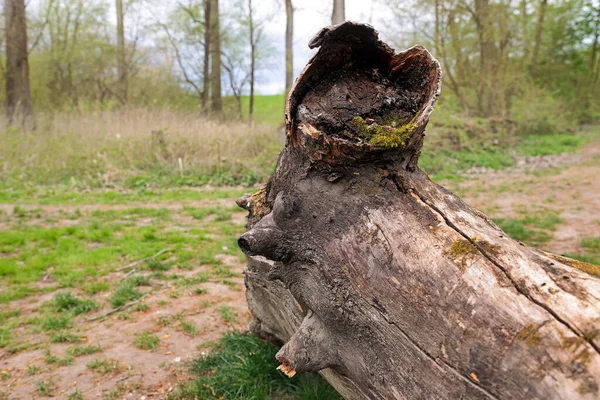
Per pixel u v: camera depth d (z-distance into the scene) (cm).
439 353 177
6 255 731
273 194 275
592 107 3350
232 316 520
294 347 230
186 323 499
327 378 278
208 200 1136
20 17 1986
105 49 2848
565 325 154
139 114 1742
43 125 1652
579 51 3641
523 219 905
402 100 223
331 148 211
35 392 388
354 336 214
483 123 1959
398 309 192
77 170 1349
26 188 1217
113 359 437
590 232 812
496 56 2378
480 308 169
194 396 376
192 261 704
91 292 591
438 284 182
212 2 2866
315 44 222
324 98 230
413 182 214
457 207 209
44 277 648
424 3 2012
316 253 227
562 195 1130
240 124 1859
